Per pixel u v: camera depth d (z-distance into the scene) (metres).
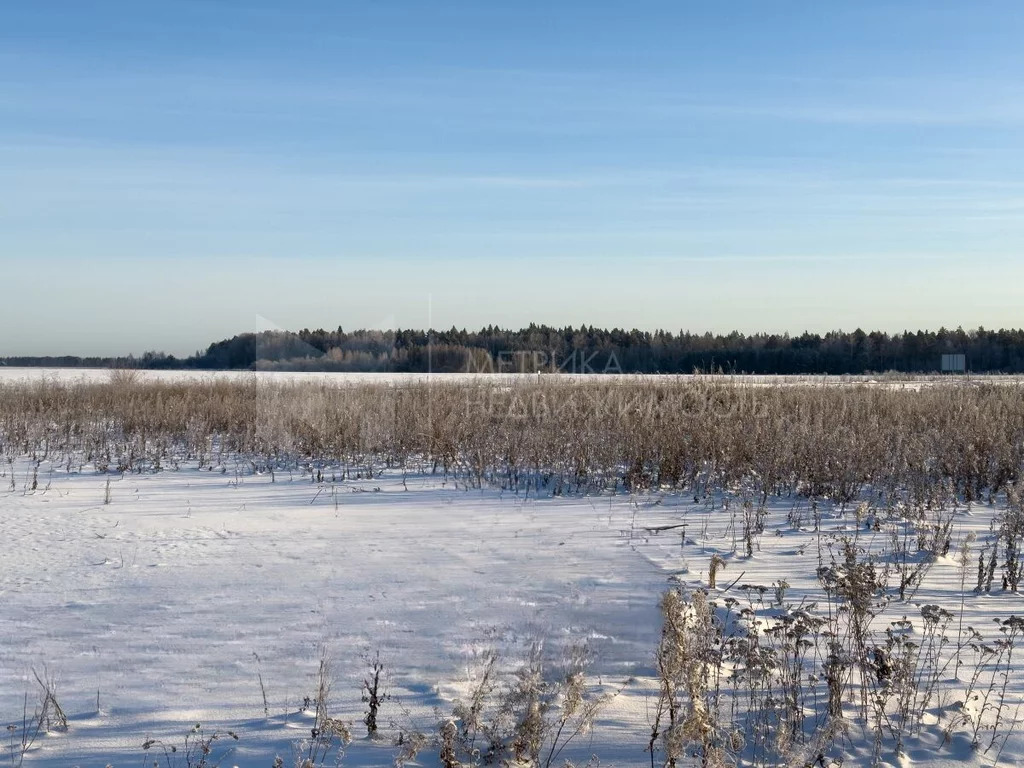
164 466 14.76
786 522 9.54
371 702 4.29
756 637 4.84
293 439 15.83
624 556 7.86
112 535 9.04
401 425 15.60
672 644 4.37
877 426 13.04
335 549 8.29
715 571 6.59
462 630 5.71
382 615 6.07
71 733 4.23
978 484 11.41
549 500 11.27
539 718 3.95
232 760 3.95
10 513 10.41
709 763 3.72
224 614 6.14
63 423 18.64
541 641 5.44
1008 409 14.63
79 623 5.95
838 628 5.39
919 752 4.09
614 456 12.54
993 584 7.02
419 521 9.77
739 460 12.09
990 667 5.12
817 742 3.91
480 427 14.55
